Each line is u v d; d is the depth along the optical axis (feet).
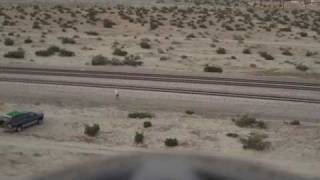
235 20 629.92
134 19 569.23
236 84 259.39
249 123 194.59
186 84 253.44
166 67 302.04
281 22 636.48
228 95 235.40
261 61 344.90
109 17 574.56
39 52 325.42
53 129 179.52
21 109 202.90
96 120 192.34
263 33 520.83
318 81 279.28
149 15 622.54
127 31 476.95
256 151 161.38
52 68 281.74
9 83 240.73
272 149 164.96
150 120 194.29
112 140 169.17
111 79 258.16
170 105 216.95
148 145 164.66
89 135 173.58
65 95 225.56
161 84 251.39
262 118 205.46
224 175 30.40
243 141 170.91
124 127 184.44
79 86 240.94
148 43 400.67
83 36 426.92
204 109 213.25
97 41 401.29
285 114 211.61
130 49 368.27
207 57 348.18
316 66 336.70
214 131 183.32
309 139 179.22
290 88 256.73
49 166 133.28
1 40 377.50
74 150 151.84
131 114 199.21
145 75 272.31
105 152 151.12
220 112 210.38
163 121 193.36
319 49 422.00
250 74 291.17
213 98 229.04
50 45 367.86
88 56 330.75
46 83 243.60
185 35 467.52
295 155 158.81
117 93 226.17
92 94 228.43
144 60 323.57
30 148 152.15
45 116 194.90
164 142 168.35
